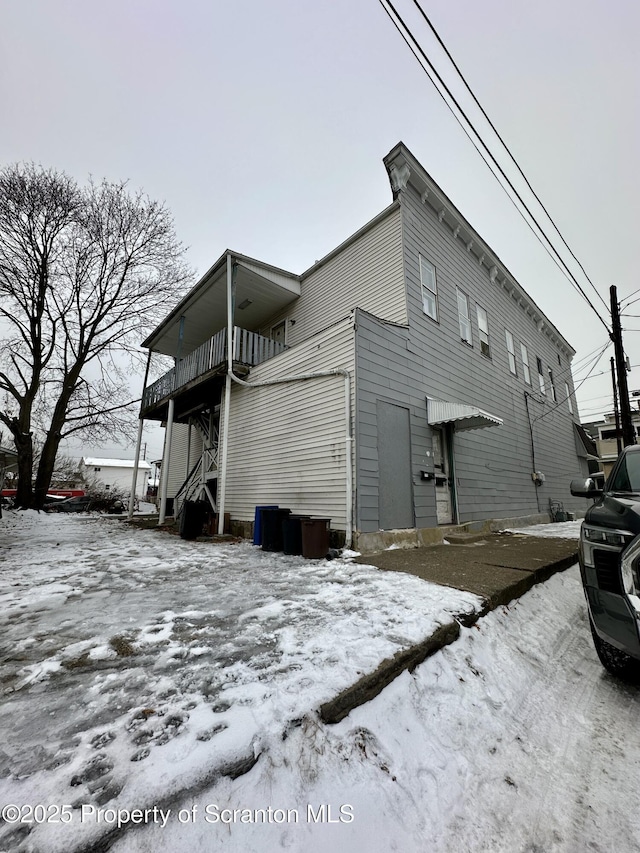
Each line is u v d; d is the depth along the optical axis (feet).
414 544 22.26
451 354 31.04
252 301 38.42
